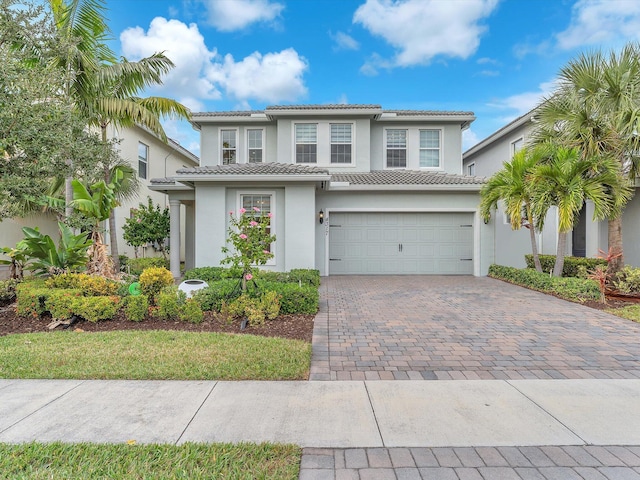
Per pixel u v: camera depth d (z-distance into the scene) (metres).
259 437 3.16
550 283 9.75
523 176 10.15
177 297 6.97
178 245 13.70
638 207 12.32
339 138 15.31
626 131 8.84
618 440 3.15
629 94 8.63
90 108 10.48
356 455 2.93
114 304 6.86
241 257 7.43
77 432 3.22
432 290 10.45
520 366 4.84
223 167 12.33
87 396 3.89
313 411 3.61
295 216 11.98
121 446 2.99
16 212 7.80
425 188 13.05
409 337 6.06
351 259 13.73
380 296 9.57
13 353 5.01
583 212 13.46
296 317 7.26
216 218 11.98
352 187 12.87
